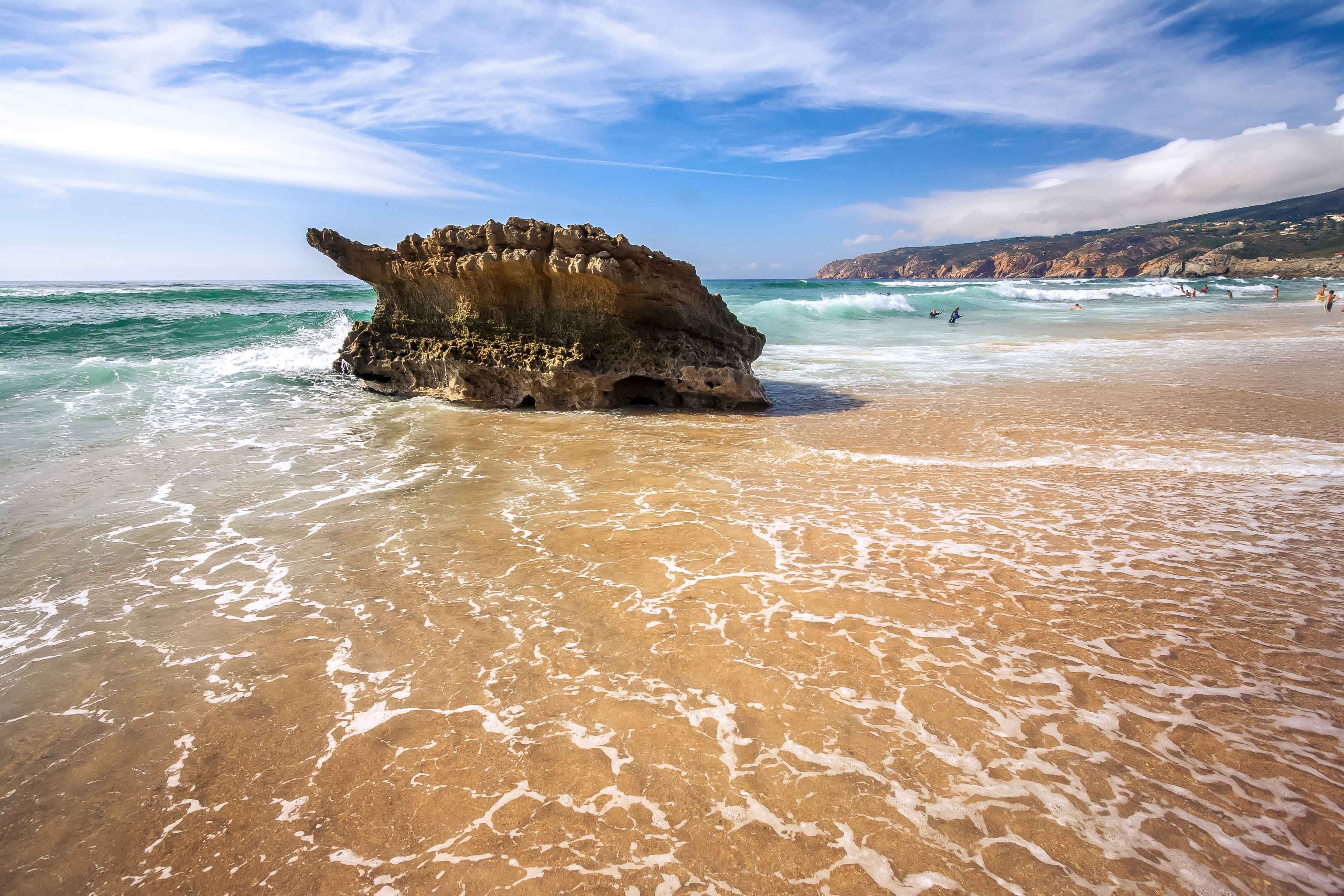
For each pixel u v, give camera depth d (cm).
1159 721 330
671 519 609
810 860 254
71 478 738
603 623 427
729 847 261
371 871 254
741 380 1113
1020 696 350
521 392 1174
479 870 253
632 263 1073
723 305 1246
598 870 252
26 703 357
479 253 1154
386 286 1345
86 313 2519
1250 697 348
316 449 872
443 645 405
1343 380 1294
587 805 283
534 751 314
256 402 1179
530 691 360
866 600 452
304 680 373
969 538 557
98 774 306
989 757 307
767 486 705
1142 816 272
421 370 1271
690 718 335
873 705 344
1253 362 1569
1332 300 3422
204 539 572
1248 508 621
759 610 440
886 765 302
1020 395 1199
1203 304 4391
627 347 1145
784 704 346
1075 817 272
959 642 400
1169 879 243
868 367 1602
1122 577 483
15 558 535
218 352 1653
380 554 539
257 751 319
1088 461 781
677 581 483
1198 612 433
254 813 283
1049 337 2348
